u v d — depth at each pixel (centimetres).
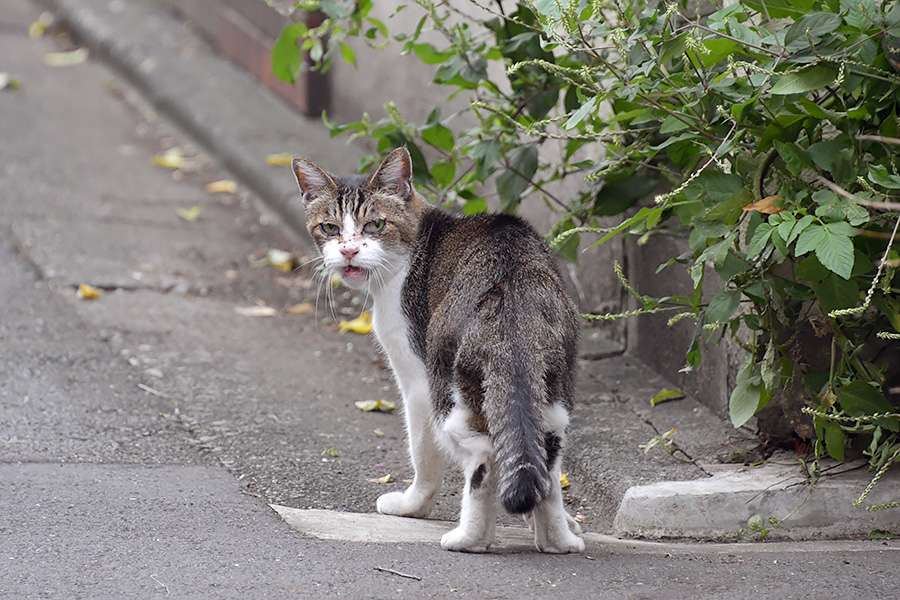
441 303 608
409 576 535
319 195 692
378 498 684
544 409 554
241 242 1177
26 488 643
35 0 1973
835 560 565
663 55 588
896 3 575
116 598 501
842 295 591
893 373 691
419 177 834
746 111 614
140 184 1295
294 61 908
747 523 642
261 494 695
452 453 593
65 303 986
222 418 803
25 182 1250
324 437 788
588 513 693
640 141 688
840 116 584
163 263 1098
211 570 536
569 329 586
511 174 816
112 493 645
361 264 652
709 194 600
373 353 955
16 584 513
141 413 797
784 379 667
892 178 558
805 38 566
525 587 525
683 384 819
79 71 1658
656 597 513
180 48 1656
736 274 605
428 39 1127
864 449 668
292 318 1021
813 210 590
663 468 699
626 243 877
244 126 1391
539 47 766
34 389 819
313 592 512
